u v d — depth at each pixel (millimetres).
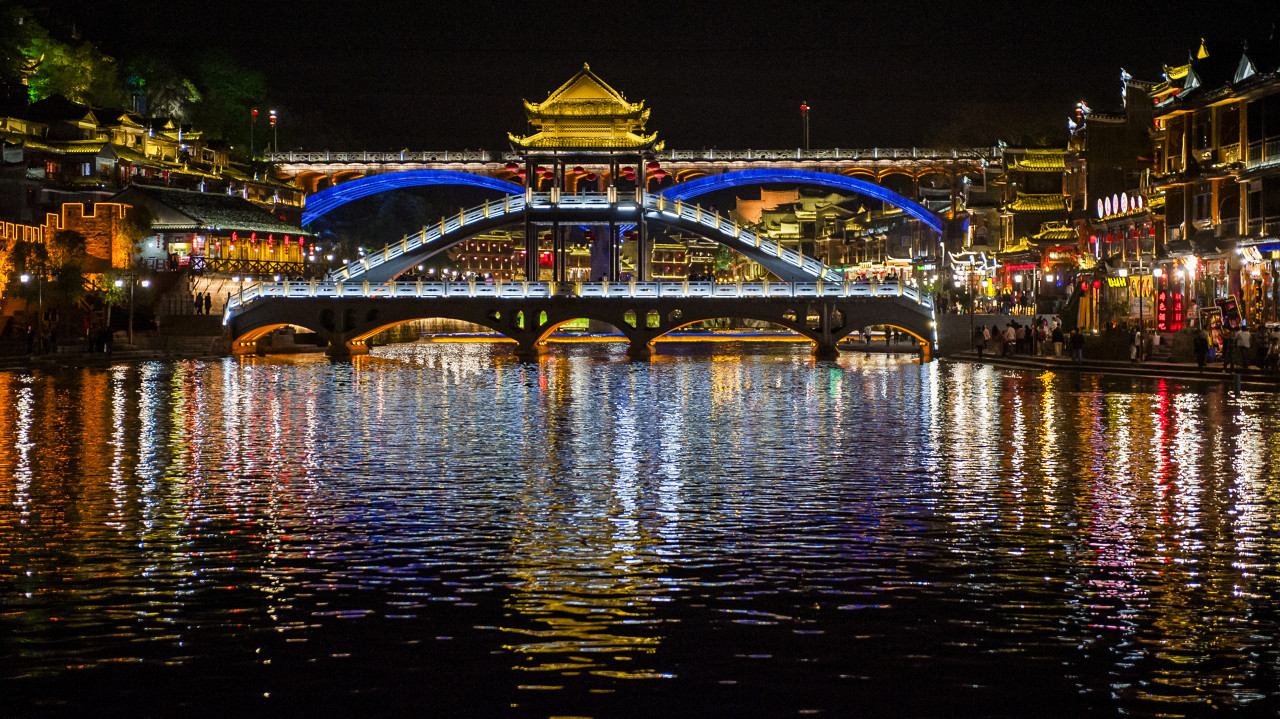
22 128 98188
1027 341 71938
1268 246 52781
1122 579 15195
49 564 16125
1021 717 10797
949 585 14953
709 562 16172
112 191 98938
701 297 83750
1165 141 65750
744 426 34031
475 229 88625
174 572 15688
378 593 14648
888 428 33125
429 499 21000
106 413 37625
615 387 52969
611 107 91750
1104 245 82000
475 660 12234
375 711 10938
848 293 82375
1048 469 24500
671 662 12172
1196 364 53188
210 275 96500
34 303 78000
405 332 133875
